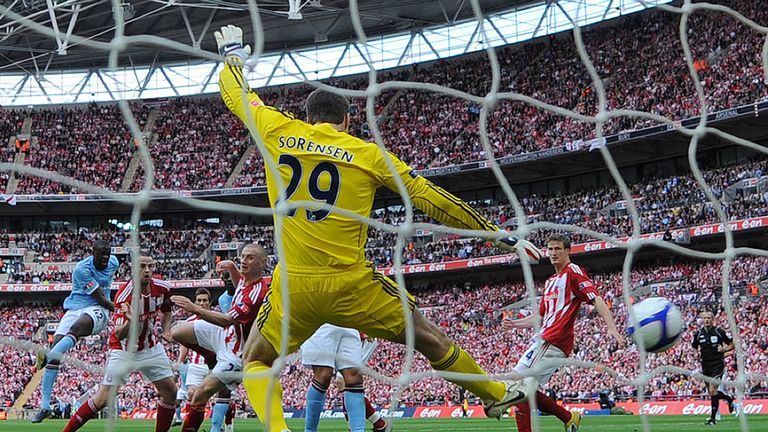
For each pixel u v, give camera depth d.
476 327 37.78
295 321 4.96
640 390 5.09
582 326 32.66
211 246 46.16
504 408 5.58
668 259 35.56
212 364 9.43
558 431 13.34
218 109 52.12
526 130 42.50
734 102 35.16
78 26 45.62
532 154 39.72
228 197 46.91
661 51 41.06
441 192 4.96
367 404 9.83
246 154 49.03
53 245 47.22
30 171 3.57
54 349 10.06
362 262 5.00
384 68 50.34
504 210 41.94
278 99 51.16
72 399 36.34
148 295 8.64
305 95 50.97
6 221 49.03
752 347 26.09
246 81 5.11
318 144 4.96
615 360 28.58
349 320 5.00
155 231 47.75
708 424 14.93
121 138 51.06
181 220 48.66
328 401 29.94
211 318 7.80
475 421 20.00
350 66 51.03
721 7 6.52
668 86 38.78
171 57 53.16
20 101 53.22
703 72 38.03
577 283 7.89
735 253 5.82
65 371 38.00
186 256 46.16
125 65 53.72
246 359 5.05
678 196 36.03
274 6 45.22
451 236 42.12
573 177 42.22
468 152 43.34
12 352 40.47
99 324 10.49
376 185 5.04
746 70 36.16
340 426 16.83
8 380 38.78
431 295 41.34
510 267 39.38
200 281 43.91
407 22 49.47
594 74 5.64
